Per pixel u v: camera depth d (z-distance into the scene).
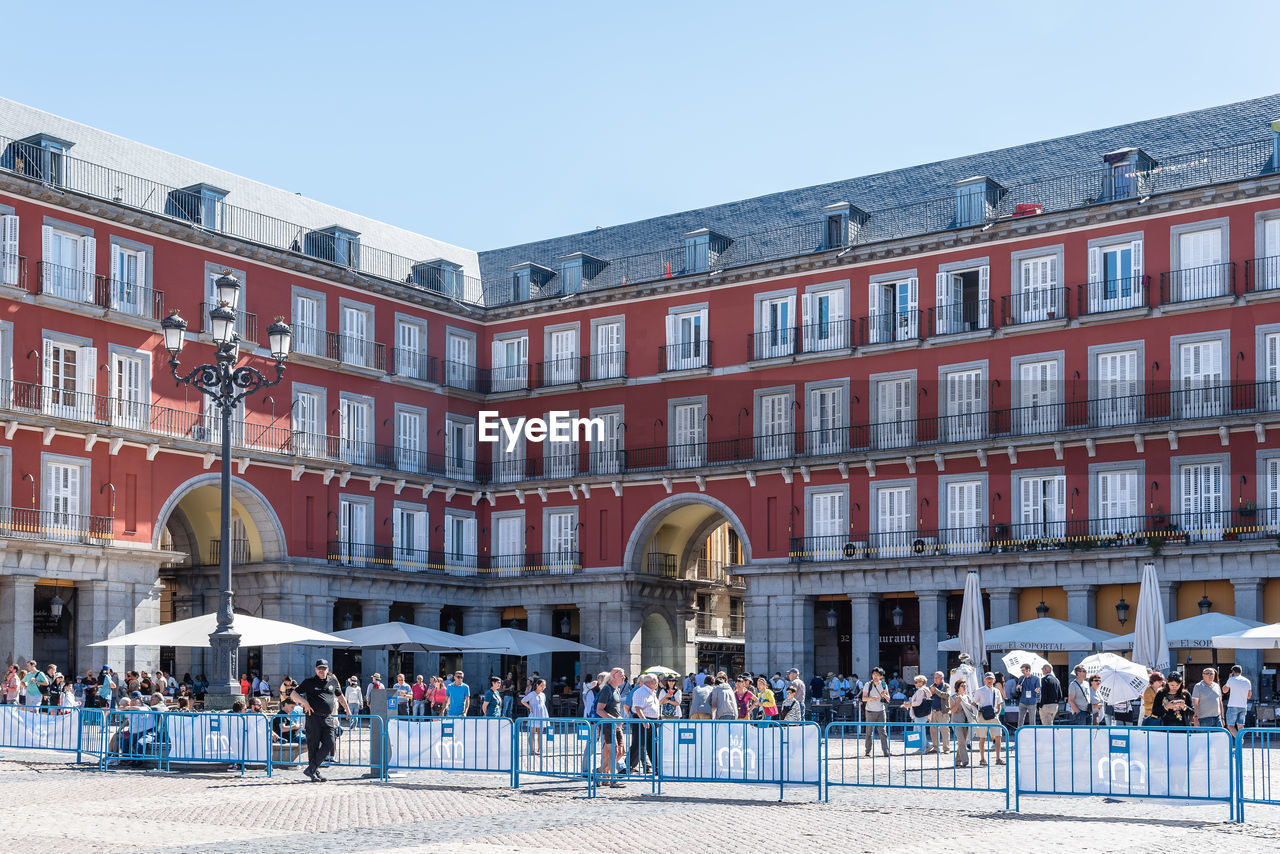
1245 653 37.97
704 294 48.69
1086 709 25.36
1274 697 38.19
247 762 22.30
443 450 51.62
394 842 14.51
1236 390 39.28
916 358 44.72
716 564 61.94
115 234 41.38
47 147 40.50
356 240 49.50
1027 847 14.22
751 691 29.38
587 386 50.41
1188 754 16.67
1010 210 44.62
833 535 45.41
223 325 25.64
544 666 50.81
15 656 37.34
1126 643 33.09
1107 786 17.09
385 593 48.31
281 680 44.34
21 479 38.38
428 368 51.12
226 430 25.39
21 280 38.81
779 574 45.91
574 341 51.34
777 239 48.81
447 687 31.09
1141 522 40.19
